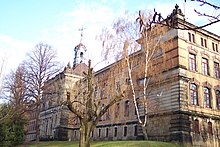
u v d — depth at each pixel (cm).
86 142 1348
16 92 3788
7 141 3453
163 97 3262
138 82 3306
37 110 4069
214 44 3781
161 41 3219
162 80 3309
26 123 4012
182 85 3123
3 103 3622
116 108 4400
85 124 1379
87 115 1416
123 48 2997
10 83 4459
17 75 3931
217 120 3372
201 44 3603
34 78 3984
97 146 2656
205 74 3503
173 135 2962
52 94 4253
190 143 2919
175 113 3022
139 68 3219
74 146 3131
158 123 3238
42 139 5984
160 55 3381
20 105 3778
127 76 3055
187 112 3041
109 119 4578
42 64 4128
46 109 6788
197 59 3456
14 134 3588
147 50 3023
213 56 3688
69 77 5484
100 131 4778
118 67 3048
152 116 3356
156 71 3309
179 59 3209
